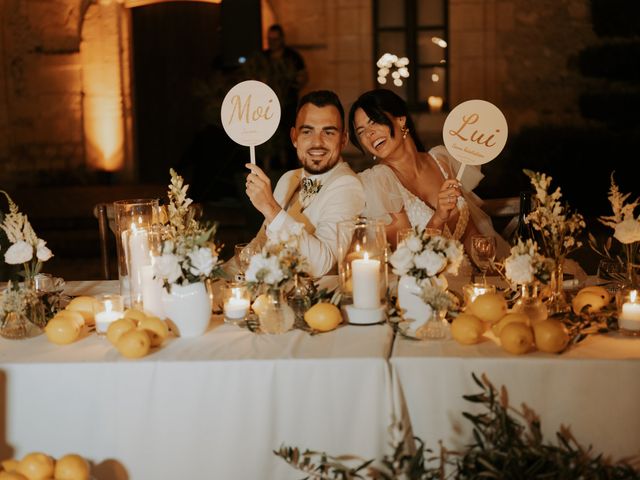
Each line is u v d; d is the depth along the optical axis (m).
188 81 9.95
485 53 8.64
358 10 8.68
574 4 8.44
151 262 2.45
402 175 3.50
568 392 2.05
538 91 8.62
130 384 2.12
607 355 2.08
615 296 2.46
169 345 2.24
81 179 9.35
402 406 2.08
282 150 7.26
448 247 2.26
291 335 2.29
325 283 2.82
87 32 9.12
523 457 2.03
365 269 2.33
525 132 8.25
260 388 2.10
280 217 2.79
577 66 8.53
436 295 2.21
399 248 2.27
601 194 7.83
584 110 8.38
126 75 9.28
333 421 2.10
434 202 3.51
